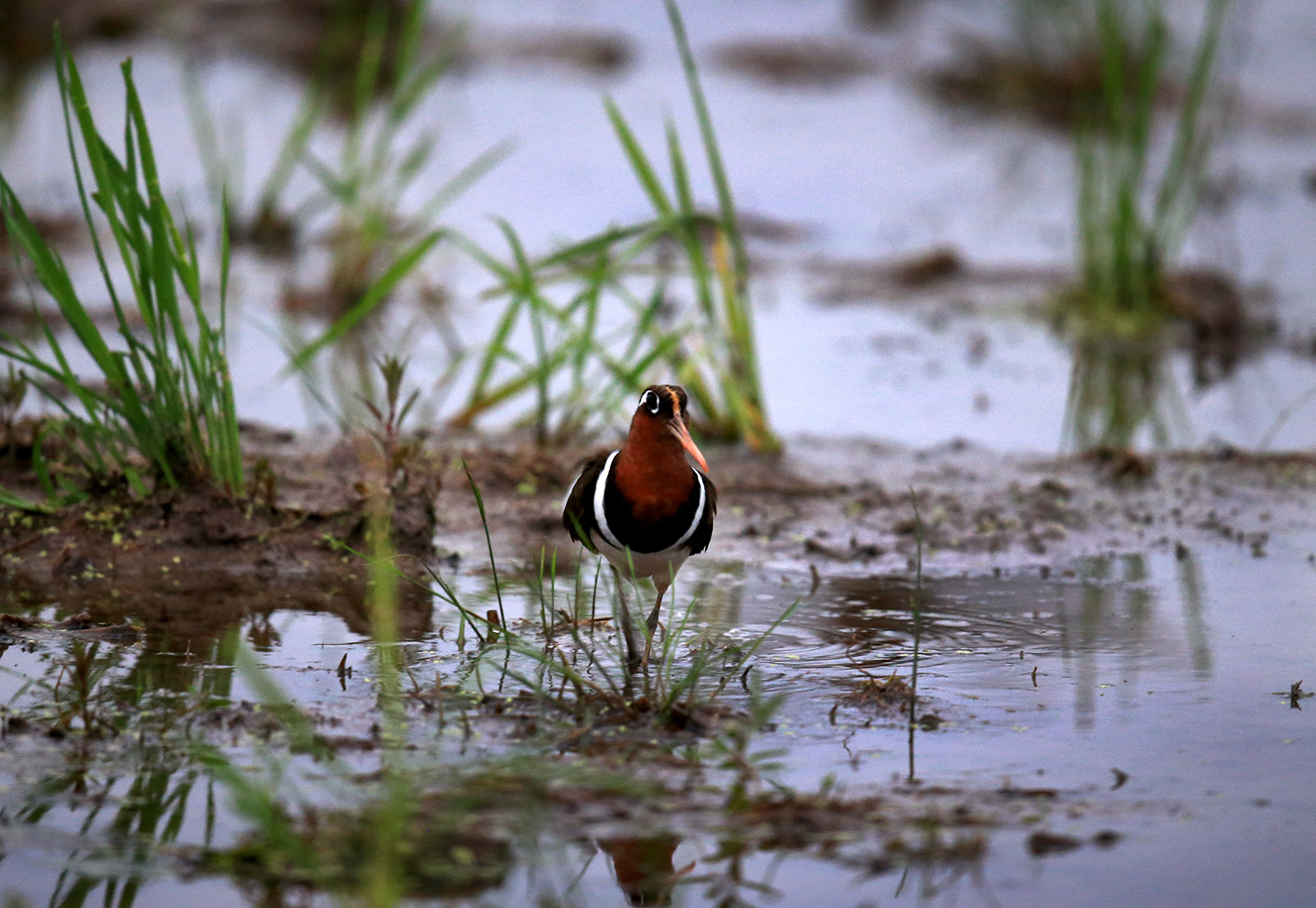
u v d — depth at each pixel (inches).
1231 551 470.0
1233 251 860.6
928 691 352.2
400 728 321.1
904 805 292.0
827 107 1216.2
